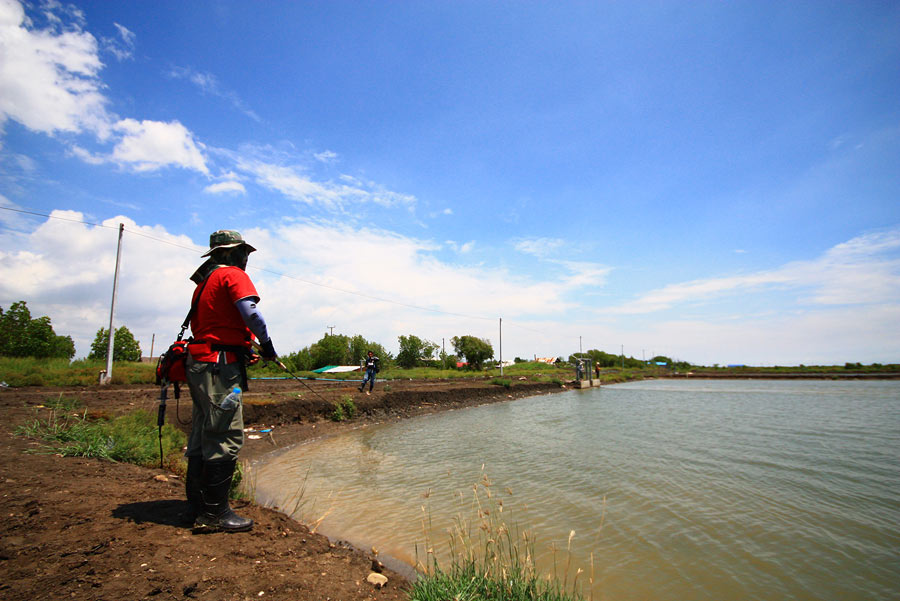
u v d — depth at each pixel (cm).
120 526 321
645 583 465
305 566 322
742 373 7869
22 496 363
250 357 342
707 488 817
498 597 338
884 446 1252
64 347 2550
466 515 643
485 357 6456
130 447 598
